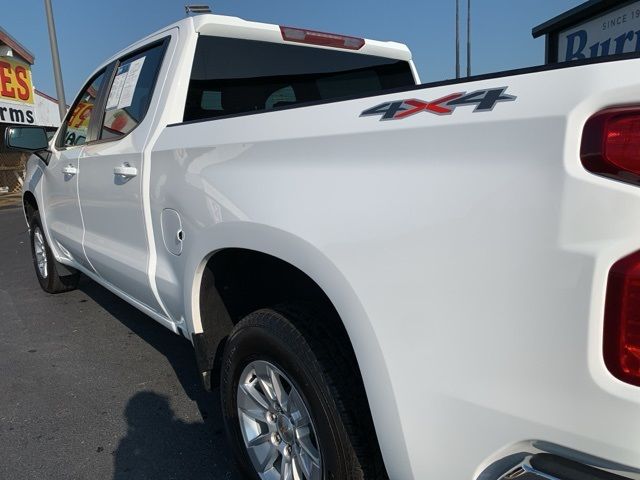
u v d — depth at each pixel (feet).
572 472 3.78
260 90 9.98
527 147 3.82
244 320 6.73
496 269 3.97
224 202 6.59
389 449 4.95
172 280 8.25
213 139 7.04
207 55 9.09
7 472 8.36
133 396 10.78
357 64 11.51
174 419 9.90
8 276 21.01
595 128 3.50
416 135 4.55
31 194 16.74
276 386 6.52
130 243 9.69
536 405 3.87
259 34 9.55
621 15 11.38
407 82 12.60
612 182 3.43
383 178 4.75
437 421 4.49
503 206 3.91
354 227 4.93
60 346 13.43
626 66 3.51
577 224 3.55
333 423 5.60
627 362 3.47
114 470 8.41
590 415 3.63
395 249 4.60
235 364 6.98
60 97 38.73
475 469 4.33
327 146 5.36
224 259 7.45
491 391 4.11
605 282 3.47
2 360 12.62
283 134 5.93
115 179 9.70
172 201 7.84
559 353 3.71
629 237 3.37
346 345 5.82
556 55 13.96
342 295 5.07
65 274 17.19
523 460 4.07
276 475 6.81
